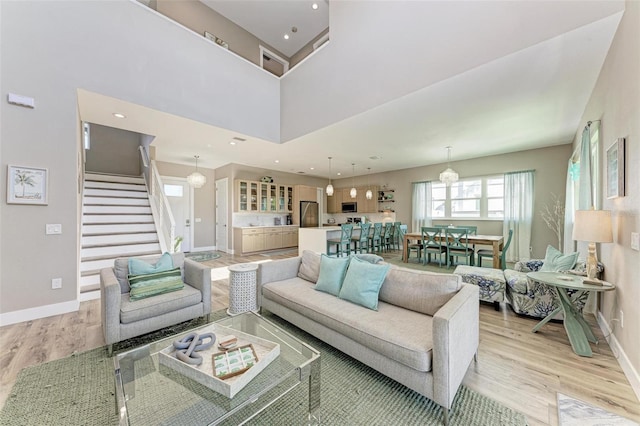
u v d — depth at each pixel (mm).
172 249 4633
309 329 2242
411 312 2037
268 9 5484
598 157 2727
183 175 7418
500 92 3031
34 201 2766
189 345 1535
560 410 1518
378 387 1726
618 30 2010
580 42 2188
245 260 6332
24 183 2715
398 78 3186
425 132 4441
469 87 2924
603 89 2502
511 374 1871
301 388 1733
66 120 2941
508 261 5863
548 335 2473
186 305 2506
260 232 7422
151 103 3492
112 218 4984
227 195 7480
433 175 7309
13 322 2654
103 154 7223
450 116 3736
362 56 3598
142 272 2539
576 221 2289
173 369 1420
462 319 1604
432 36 2861
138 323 2207
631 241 1817
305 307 2256
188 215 7527
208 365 1400
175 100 3719
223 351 1520
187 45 3857
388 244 7496
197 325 2680
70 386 1715
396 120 3898
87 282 3574
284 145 5273
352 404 1574
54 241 2889
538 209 5547
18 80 2682
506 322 2775
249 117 4633
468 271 3357
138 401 1257
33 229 2773
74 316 2859
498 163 6129
